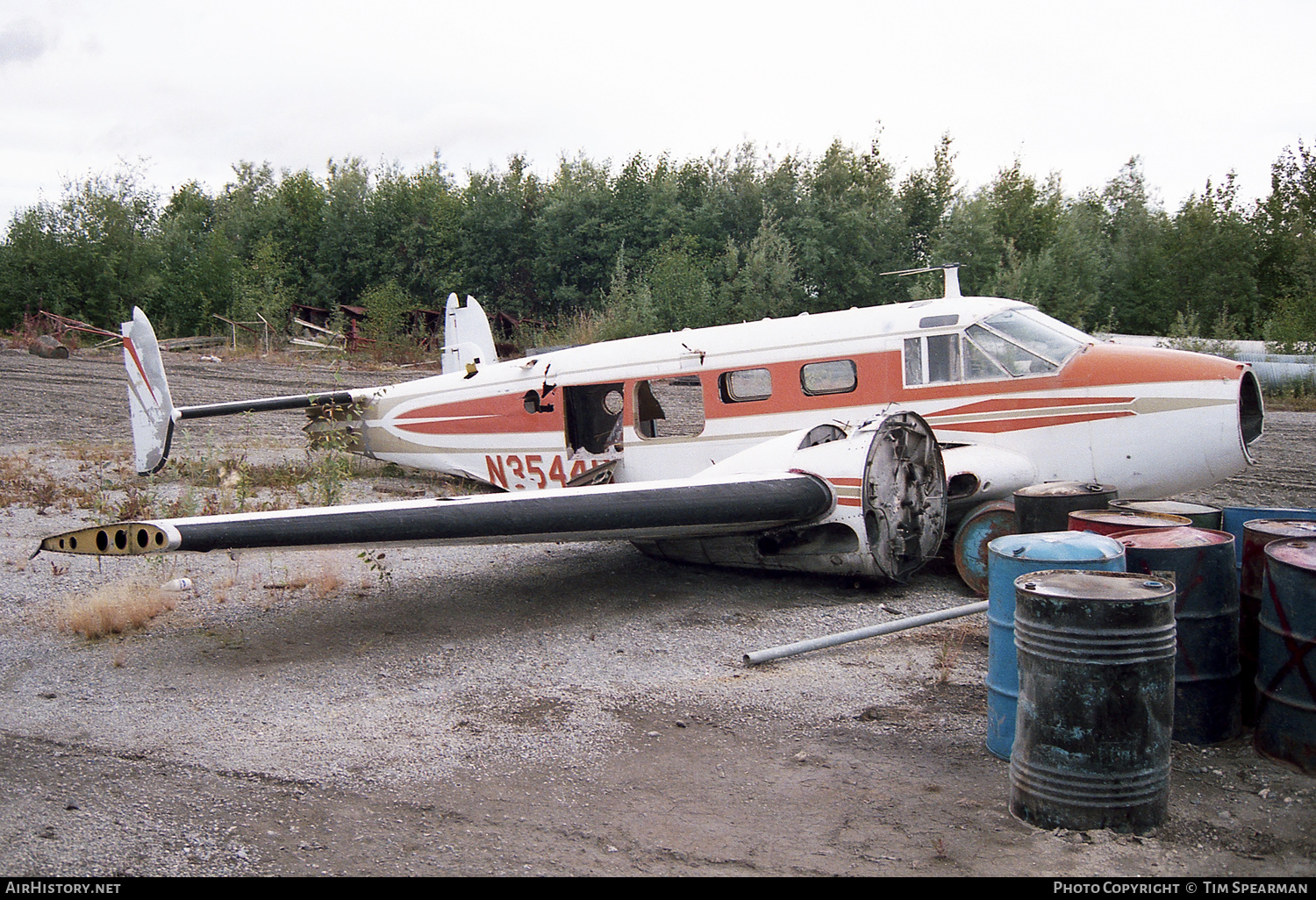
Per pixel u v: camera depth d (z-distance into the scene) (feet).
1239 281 131.23
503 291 145.69
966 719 17.29
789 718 17.53
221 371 97.71
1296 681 14.78
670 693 19.01
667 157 138.51
